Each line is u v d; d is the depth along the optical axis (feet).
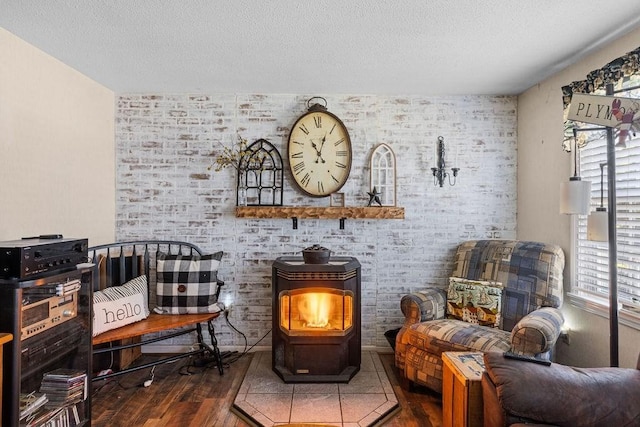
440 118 12.11
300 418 8.24
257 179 12.07
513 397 5.21
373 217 11.51
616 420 5.11
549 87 10.48
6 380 5.74
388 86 11.39
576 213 7.32
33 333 6.39
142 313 10.22
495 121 12.12
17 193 8.16
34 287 6.23
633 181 7.85
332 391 9.48
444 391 7.66
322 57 9.22
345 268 10.05
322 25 7.61
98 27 7.72
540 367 5.58
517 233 12.07
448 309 10.64
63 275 6.73
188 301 10.69
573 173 9.50
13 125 8.05
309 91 11.93
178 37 8.18
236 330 12.09
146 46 8.63
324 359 9.95
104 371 10.02
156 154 12.05
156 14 7.21
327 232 12.12
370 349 12.12
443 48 8.65
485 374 6.05
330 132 11.95
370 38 8.20
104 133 11.48
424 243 12.14
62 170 9.60
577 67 9.38
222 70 10.13
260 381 10.01
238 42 8.42
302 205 12.12
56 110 9.36
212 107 12.07
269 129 12.10
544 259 9.64
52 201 9.25
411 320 9.95
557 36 8.03
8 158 7.91
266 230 12.12
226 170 12.10
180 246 11.74
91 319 7.54
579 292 9.45
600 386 5.32
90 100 10.76
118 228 12.00
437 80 10.82
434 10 7.00
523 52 8.87
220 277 12.09
